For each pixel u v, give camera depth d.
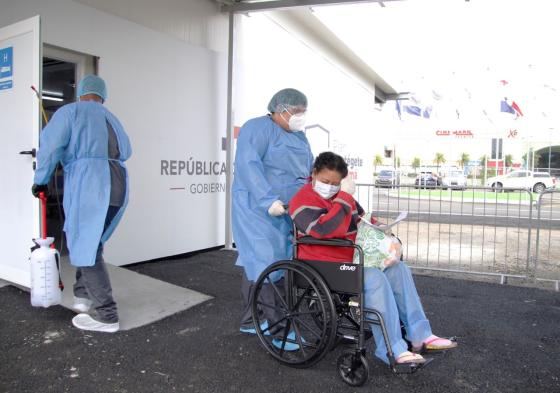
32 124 3.87
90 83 3.54
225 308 4.21
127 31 5.40
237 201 3.34
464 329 3.93
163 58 5.91
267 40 8.25
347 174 2.98
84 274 3.43
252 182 3.21
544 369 3.16
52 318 3.71
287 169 3.43
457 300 4.82
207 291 4.77
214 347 3.33
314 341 3.38
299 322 3.17
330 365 3.10
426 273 6.20
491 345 3.58
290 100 3.35
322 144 11.07
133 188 5.59
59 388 2.68
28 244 3.96
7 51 4.11
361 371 2.79
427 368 3.12
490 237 9.70
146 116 5.71
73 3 4.80
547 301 4.84
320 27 9.98
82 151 3.28
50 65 6.12
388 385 2.86
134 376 2.86
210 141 6.84
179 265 5.94
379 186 6.69
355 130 13.67
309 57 10.11
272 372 2.98
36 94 3.82
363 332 2.74
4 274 4.28
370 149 15.52
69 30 4.77
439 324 4.05
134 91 5.52
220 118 7.04
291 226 3.37
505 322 4.13
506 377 3.02
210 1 6.84
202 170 6.71
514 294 5.11
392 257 2.86
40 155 3.25
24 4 4.46
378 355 2.82
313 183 3.00
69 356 3.08
